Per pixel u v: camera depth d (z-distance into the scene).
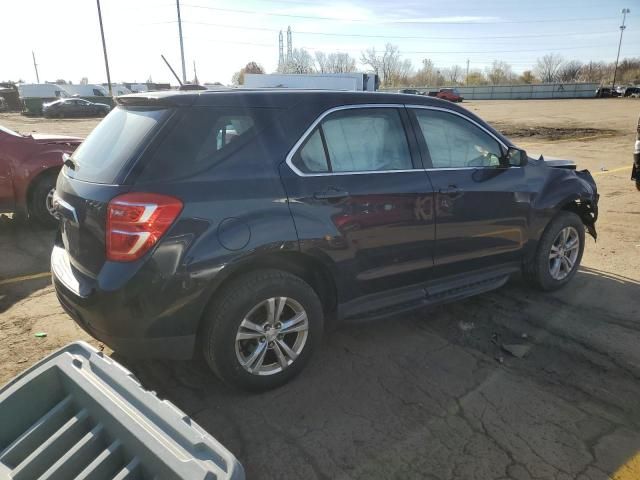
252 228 2.86
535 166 4.46
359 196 3.26
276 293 3.02
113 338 2.79
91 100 39.69
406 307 3.66
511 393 3.20
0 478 2.11
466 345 3.79
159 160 2.74
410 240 3.55
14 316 4.25
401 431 2.86
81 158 3.22
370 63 96.62
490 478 2.52
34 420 2.41
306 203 3.05
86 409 2.34
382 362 3.55
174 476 1.90
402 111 3.63
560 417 2.98
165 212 2.66
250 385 3.09
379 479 2.52
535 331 3.99
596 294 4.69
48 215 6.76
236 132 2.96
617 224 6.98
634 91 63.19
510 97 71.75
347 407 3.06
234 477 1.77
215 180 2.82
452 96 56.28
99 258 2.75
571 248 4.80
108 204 2.67
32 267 5.45
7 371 3.43
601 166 11.69
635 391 3.23
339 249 3.20
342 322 3.45
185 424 2.04
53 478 2.09
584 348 3.73
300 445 2.75
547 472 2.56
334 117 3.30
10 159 6.41
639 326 4.07
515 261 4.37
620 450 2.71
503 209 4.09
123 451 2.13
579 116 29.39
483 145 4.08
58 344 3.80
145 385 3.29
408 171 3.55
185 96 2.91
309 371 3.44
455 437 2.81
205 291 2.78
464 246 3.90
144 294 2.67
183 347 2.86
